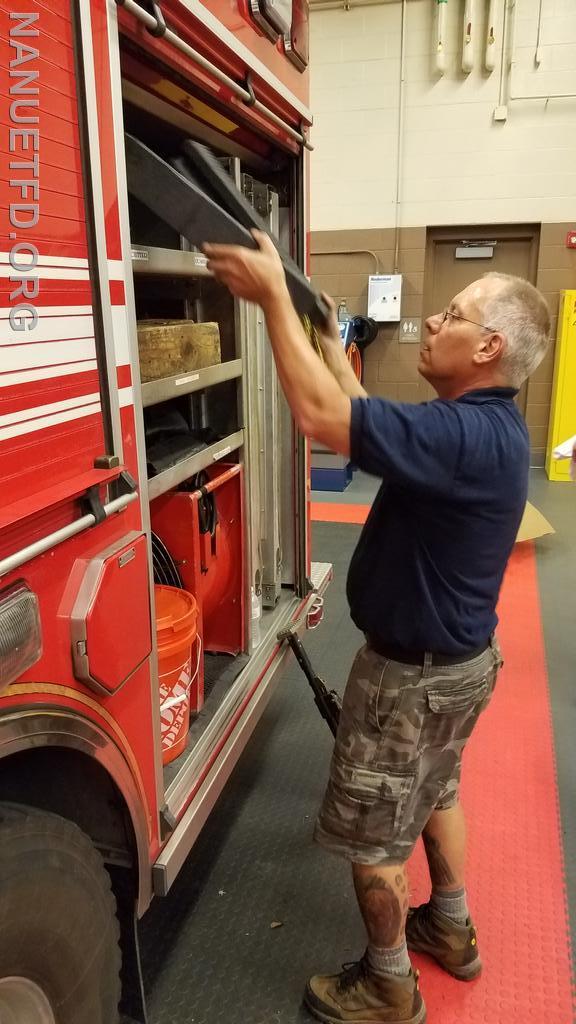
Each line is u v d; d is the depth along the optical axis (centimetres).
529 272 781
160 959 194
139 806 150
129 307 137
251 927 205
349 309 802
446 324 160
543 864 232
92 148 120
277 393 292
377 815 165
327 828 171
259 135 238
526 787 269
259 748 289
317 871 226
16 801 133
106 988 138
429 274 798
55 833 122
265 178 282
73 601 119
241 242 141
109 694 130
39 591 111
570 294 712
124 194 133
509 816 253
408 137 743
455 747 171
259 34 210
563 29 688
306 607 309
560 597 439
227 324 239
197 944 199
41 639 111
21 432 105
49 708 114
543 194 733
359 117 748
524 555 509
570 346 716
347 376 171
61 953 123
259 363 279
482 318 154
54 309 112
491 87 714
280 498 310
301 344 137
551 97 706
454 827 188
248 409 249
